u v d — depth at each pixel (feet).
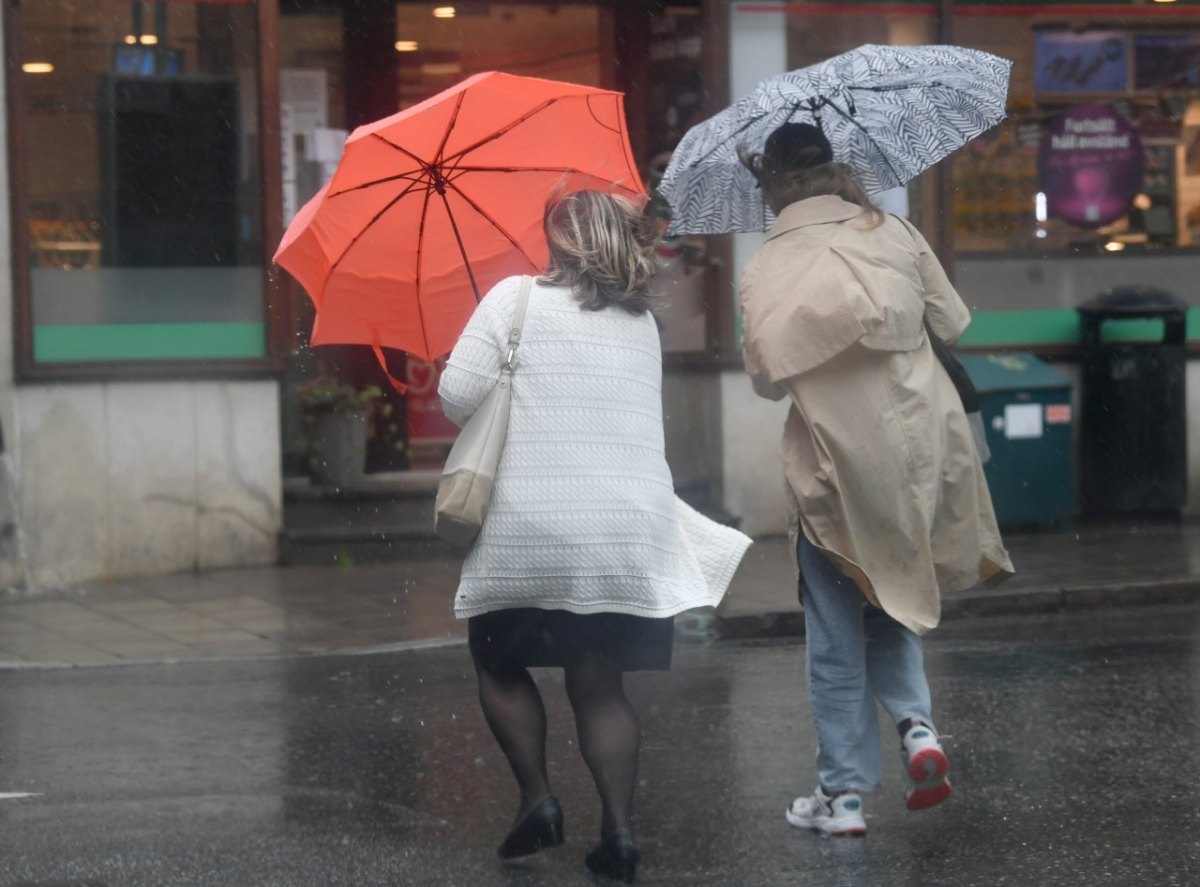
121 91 41.52
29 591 40.27
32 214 40.88
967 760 23.97
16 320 40.27
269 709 28.43
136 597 39.32
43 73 40.86
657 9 48.24
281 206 42.70
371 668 31.94
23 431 40.40
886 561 19.35
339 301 19.92
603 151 19.38
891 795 22.24
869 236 19.43
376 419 48.37
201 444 42.19
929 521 19.39
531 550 17.70
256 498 42.83
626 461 17.98
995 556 20.10
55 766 24.58
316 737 26.32
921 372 19.44
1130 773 23.02
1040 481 46.68
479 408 18.03
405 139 18.30
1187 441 48.80
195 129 42.09
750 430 46.52
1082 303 49.52
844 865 19.12
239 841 20.57
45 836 20.88
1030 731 25.64
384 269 19.70
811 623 20.03
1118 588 38.14
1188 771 23.08
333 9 48.78
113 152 41.52
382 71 49.24
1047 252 49.24
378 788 23.16
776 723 26.78
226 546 42.63
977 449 20.54
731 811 21.63
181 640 34.58
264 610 37.60
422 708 28.37
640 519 17.88
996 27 48.44
